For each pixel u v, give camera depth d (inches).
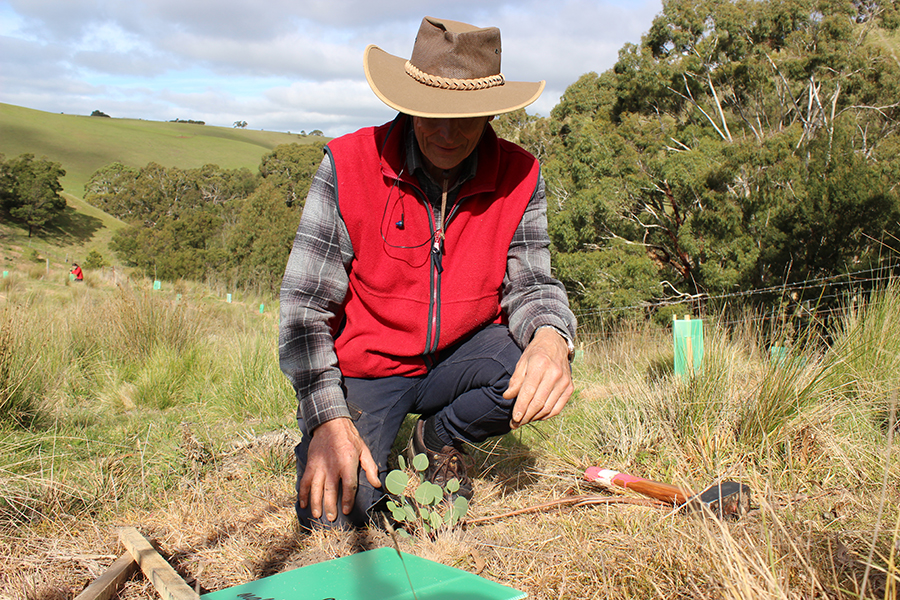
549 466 79.5
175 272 1200.2
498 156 61.9
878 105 624.7
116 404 138.4
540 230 66.3
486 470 79.4
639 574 46.4
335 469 51.1
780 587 36.8
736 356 107.2
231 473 83.0
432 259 61.3
